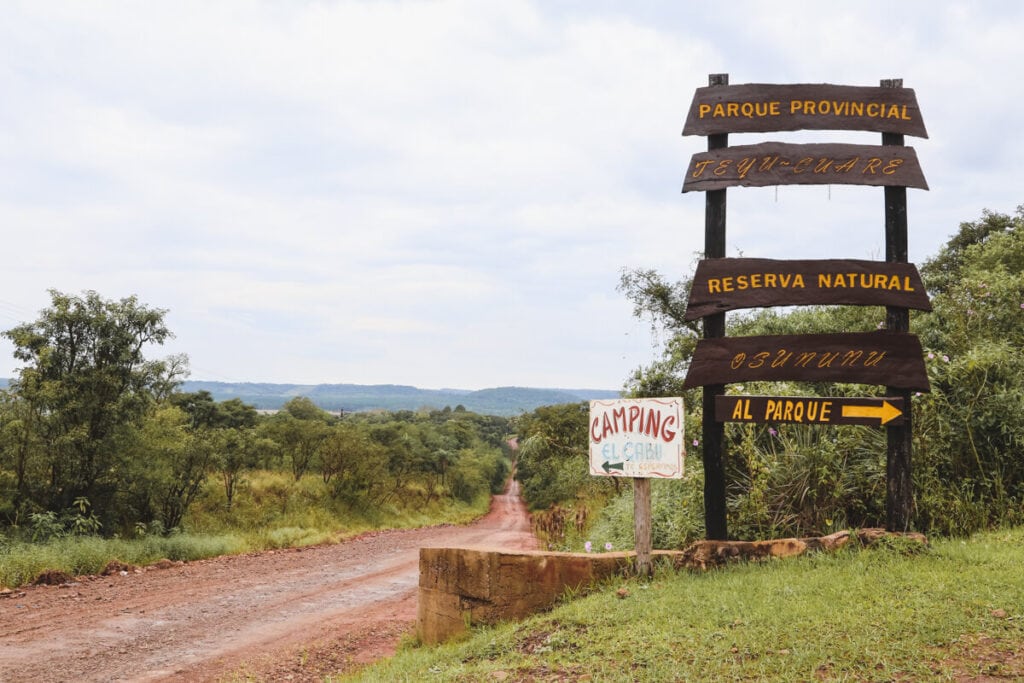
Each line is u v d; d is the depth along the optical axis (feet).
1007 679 13.06
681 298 61.41
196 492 73.46
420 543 76.84
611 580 22.41
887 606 16.84
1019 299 30.78
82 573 46.37
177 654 27.53
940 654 14.29
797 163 23.11
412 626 32.60
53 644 28.55
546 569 22.82
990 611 15.97
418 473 171.83
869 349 22.27
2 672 24.68
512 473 382.01
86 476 59.06
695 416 29.30
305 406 233.35
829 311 35.88
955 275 47.88
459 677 17.33
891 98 23.49
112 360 62.28
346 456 112.88
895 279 22.58
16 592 39.52
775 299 22.77
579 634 18.37
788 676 14.06
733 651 15.71
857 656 14.57
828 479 25.02
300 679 24.36
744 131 23.52
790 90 23.49
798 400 22.31
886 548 21.01
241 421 155.53
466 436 293.84
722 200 23.44
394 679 19.03
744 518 25.57
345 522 102.53
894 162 22.90
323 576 49.39
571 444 60.18
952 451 25.22
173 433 70.79
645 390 52.03
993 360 25.61
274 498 97.14
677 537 26.55
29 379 56.85
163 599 38.70
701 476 26.94
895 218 22.91
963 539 22.26
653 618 18.29
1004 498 24.14
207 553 60.03
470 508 197.06
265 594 41.27
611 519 33.81
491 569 23.27
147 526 66.08
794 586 18.80
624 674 15.34
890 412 21.94
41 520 53.47
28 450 55.77
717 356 22.79
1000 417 24.84
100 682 23.88
